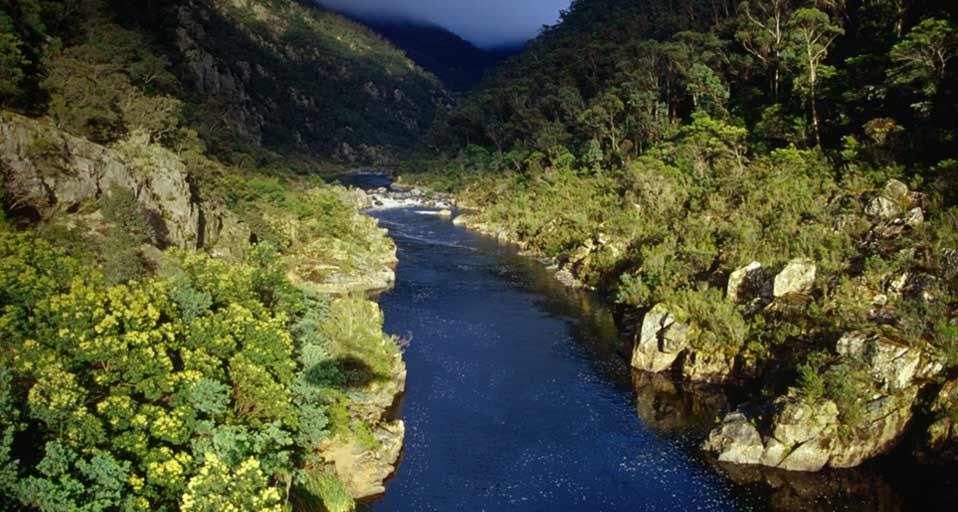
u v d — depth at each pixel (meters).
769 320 40.75
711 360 41.56
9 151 41.56
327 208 84.00
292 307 37.19
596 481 31.02
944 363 32.31
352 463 29.98
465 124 182.00
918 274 36.62
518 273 74.38
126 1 119.56
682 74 103.31
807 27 70.06
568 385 42.47
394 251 83.44
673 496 29.73
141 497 19.25
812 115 66.88
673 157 82.69
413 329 53.28
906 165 51.72
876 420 31.33
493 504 28.88
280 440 25.50
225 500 19.05
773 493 29.84
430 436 35.06
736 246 49.69
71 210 44.34
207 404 23.86
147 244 44.00
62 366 21.30
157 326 27.20
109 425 20.81
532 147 135.00
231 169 91.56
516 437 35.28
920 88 53.50
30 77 54.12
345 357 36.62
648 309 50.47
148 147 57.16
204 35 185.88
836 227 46.12
